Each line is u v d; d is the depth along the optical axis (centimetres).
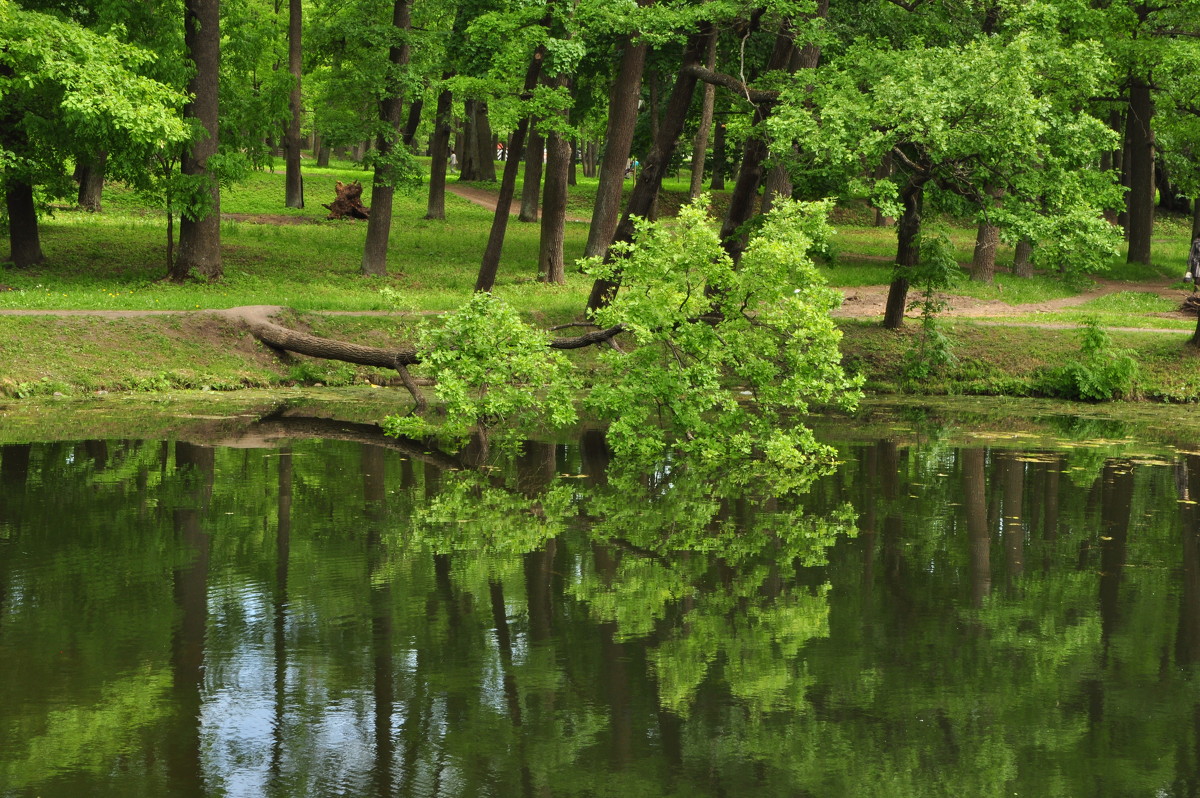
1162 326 2522
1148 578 972
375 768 598
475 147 5700
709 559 1016
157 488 1232
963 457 1525
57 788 567
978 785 588
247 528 1081
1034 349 2300
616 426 1496
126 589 888
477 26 2281
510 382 1675
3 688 689
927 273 2234
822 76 2023
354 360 1984
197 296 2472
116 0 2553
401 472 1366
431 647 777
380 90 2802
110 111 2256
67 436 1516
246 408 1800
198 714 659
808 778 592
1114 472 1424
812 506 1230
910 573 982
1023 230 1881
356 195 4206
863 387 2230
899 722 669
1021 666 757
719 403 1564
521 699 691
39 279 2622
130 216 3788
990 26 2666
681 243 1534
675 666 751
